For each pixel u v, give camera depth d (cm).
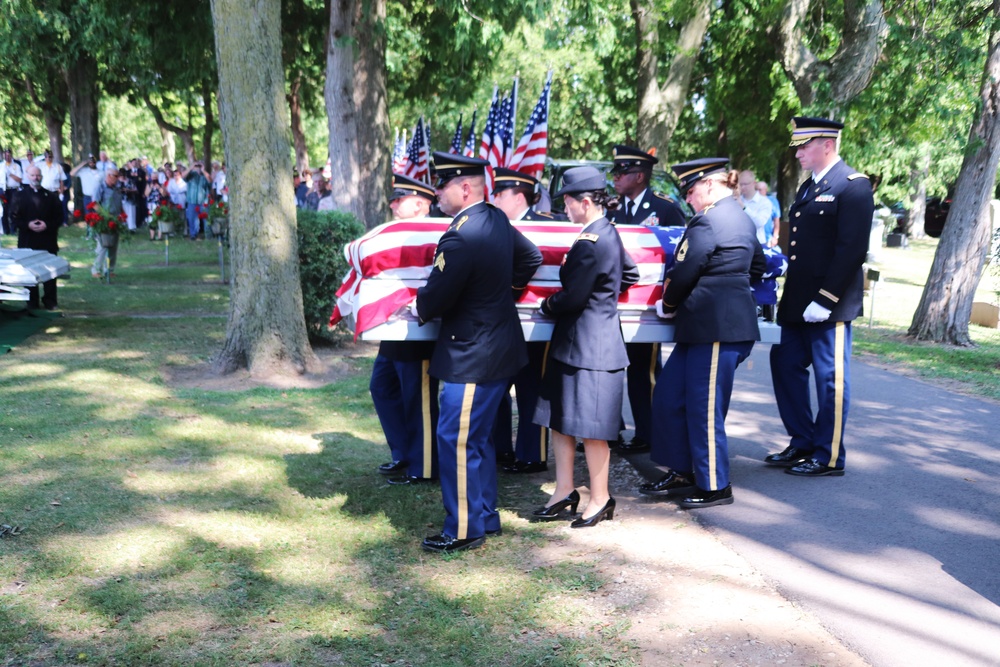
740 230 486
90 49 2086
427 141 800
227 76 770
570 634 356
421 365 522
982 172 1079
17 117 3647
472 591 392
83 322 1075
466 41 1391
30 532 448
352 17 1334
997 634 356
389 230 462
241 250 799
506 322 433
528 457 566
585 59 2623
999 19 1066
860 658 338
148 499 498
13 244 1950
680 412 506
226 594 387
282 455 583
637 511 498
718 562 424
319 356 904
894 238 2803
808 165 546
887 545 445
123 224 1492
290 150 809
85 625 359
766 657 338
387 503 500
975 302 1312
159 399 718
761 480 546
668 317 512
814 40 1568
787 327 566
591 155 3631
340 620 366
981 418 707
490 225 425
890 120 1441
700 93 2370
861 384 838
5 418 651
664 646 346
